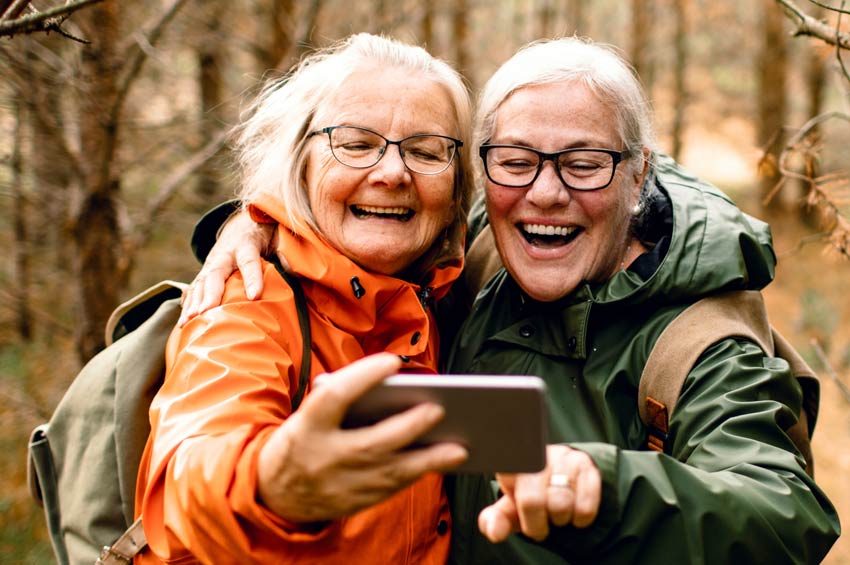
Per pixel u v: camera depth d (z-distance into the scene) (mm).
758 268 1687
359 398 897
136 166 3900
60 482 1764
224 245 1683
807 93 13078
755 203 13555
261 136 1793
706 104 14500
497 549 1521
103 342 3129
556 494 1012
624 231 1767
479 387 897
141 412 1644
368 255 1543
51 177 3660
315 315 1539
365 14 4871
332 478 895
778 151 8461
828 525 1229
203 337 1377
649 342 1575
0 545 3914
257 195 1662
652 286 1581
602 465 1100
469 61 8031
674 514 1119
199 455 1076
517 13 9969
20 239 4516
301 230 1530
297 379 1459
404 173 1529
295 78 1729
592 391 1584
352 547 1391
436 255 1773
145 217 3578
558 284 1667
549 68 1631
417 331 1609
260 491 982
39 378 4395
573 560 1158
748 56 14180
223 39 4434
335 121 1556
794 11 1848
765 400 1417
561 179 1624
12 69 2854
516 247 1714
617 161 1629
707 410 1406
